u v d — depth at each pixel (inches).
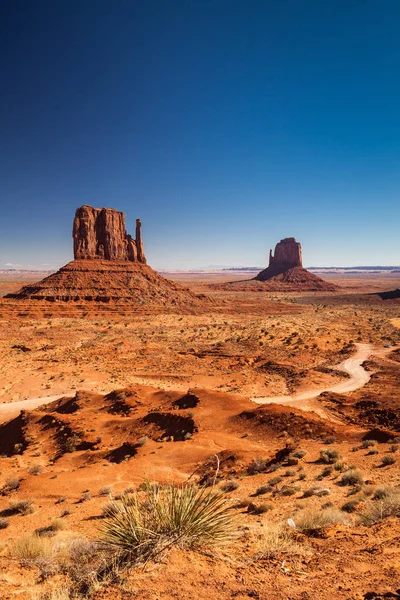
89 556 266.2
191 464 959.0
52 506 749.3
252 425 1219.9
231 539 237.1
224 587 177.0
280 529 291.1
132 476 911.7
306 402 1838.1
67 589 206.1
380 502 400.5
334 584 174.4
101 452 1174.3
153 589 176.9
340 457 825.5
